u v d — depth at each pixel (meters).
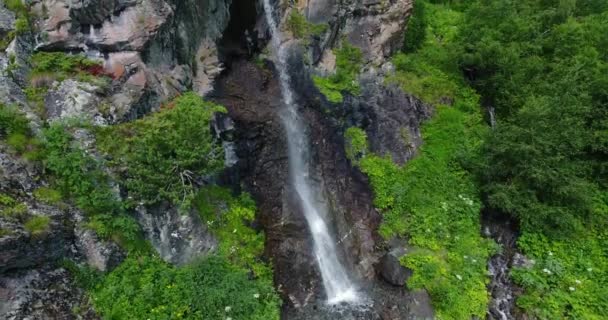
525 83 15.28
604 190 13.50
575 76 13.69
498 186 12.98
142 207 10.51
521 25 16.16
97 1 11.23
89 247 9.64
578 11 17.80
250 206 12.34
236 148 13.06
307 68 15.34
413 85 15.65
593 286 11.77
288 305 11.55
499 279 12.34
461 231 12.89
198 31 14.01
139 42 11.62
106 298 9.34
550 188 12.70
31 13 11.55
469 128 14.96
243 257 11.23
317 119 14.75
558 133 12.78
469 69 16.30
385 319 11.50
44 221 8.90
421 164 14.06
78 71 11.34
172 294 9.79
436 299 11.48
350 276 12.62
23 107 10.36
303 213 13.32
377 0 16.06
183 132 10.62
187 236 10.93
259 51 15.62
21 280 8.76
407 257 12.16
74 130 10.38
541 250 12.54
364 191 13.73
